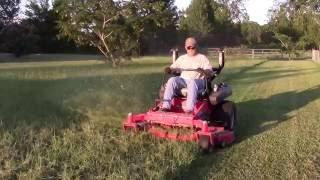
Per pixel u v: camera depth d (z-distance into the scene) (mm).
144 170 7043
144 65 35875
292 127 11133
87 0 28984
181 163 7551
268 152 8773
